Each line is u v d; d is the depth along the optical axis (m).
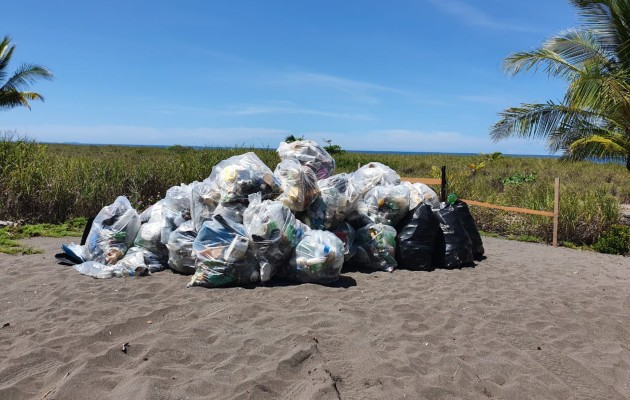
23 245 7.26
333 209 6.05
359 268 6.29
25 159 10.59
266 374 3.14
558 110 11.96
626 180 18.64
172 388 2.97
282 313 4.35
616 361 3.75
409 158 33.78
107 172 10.98
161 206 6.49
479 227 11.02
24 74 20.67
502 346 3.88
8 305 4.48
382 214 6.51
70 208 9.88
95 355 3.35
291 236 5.43
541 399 3.11
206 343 3.67
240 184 5.77
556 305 5.03
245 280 5.23
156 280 5.39
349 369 3.28
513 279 6.08
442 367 3.43
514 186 14.91
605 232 9.16
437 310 4.69
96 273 5.47
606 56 11.84
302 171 5.94
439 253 6.56
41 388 2.96
